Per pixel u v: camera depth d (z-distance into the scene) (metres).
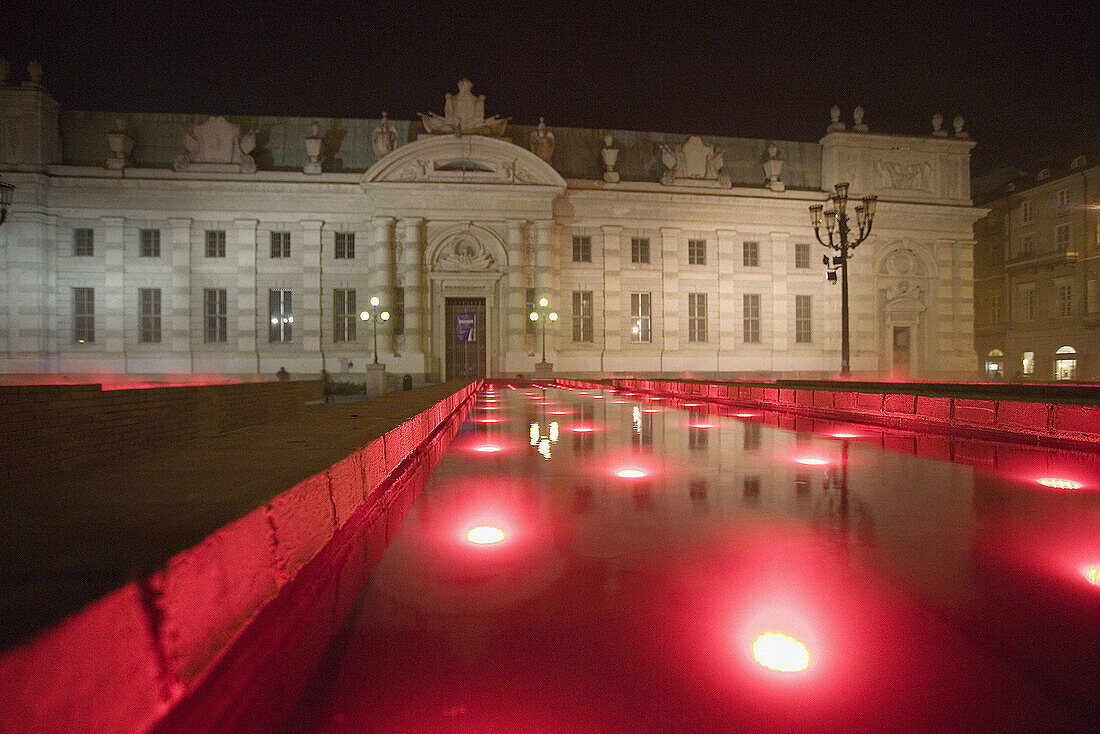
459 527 4.60
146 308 37.97
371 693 2.24
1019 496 5.70
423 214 38.44
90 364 36.97
